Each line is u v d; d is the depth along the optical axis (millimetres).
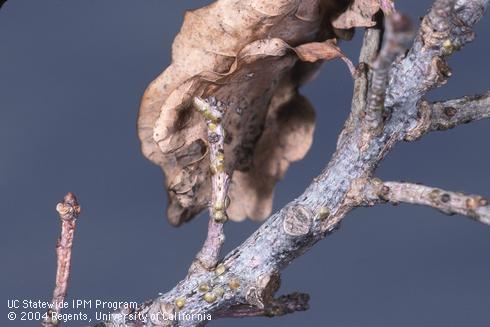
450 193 235
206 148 261
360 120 246
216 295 257
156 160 262
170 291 260
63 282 256
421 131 246
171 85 253
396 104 243
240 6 248
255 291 255
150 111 256
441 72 240
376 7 250
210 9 249
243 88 262
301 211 251
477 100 248
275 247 254
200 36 251
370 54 253
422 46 240
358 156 247
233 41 251
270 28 252
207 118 251
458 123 248
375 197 245
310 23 256
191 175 265
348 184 249
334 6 256
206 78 252
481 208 231
